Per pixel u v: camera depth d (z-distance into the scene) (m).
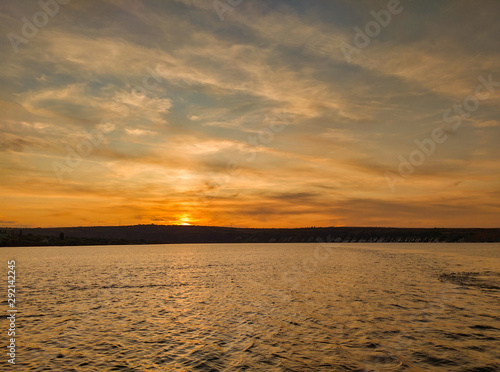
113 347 21.14
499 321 26.62
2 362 18.41
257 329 25.14
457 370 16.95
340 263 94.62
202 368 17.58
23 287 48.78
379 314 29.44
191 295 41.56
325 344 21.34
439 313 29.47
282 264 95.44
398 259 109.25
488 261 96.19
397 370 17.03
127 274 68.44
